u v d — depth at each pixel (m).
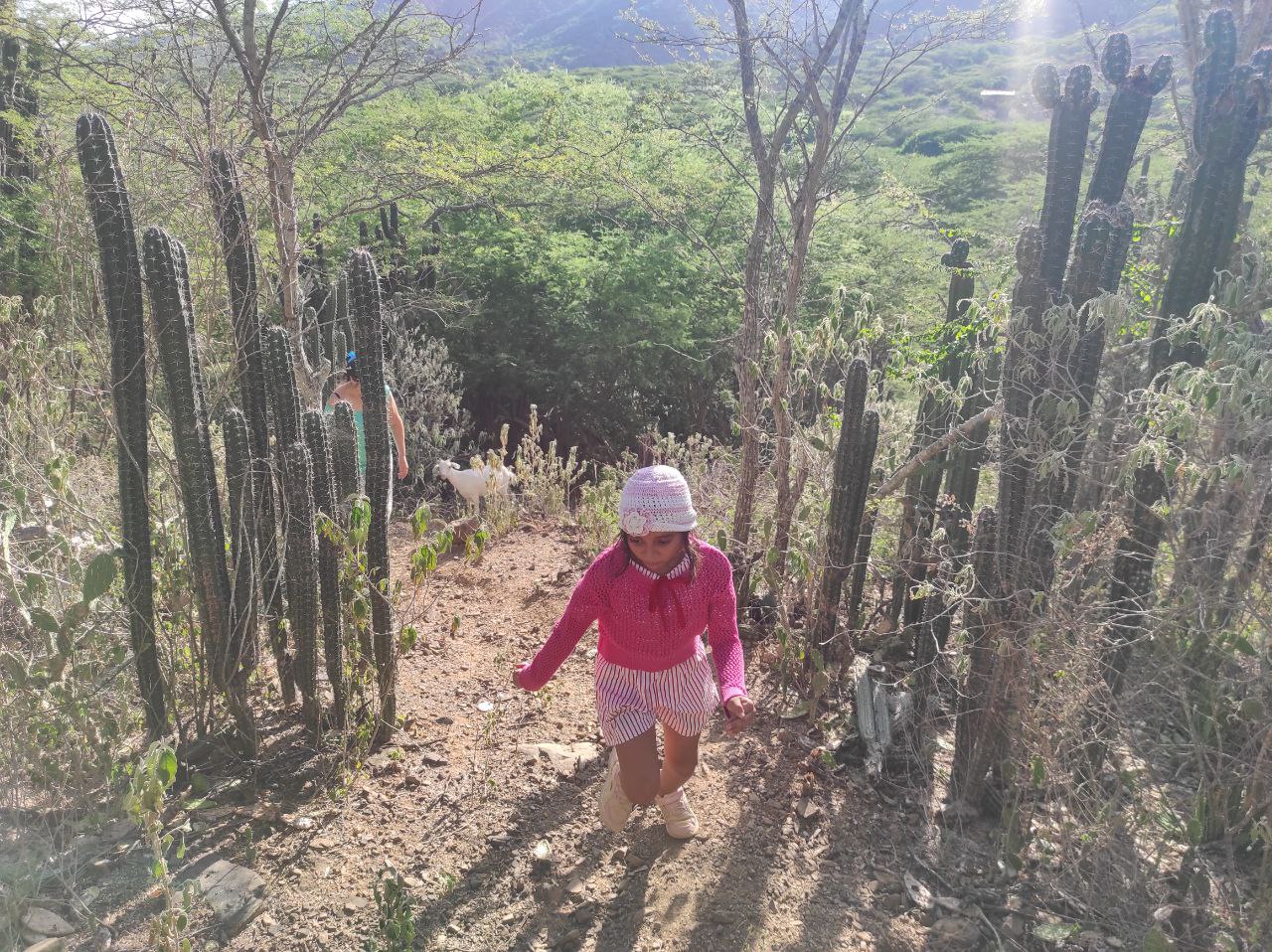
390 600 3.71
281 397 3.55
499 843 3.20
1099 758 3.18
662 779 3.18
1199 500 2.94
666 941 2.79
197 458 3.30
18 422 3.96
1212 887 2.86
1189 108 5.08
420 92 13.40
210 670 3.52
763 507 5.36
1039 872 3.07
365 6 6.67
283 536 3.76
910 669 4.29
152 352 3.28
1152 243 4.71
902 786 3.55
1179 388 2.79
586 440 12.79
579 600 2.86
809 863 3.13
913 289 13.28
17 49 9.03
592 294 11.82
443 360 10.19
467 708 4.16
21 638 3.50
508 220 11.62
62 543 3.44
